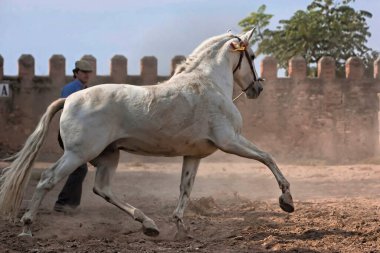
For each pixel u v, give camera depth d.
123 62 27.22
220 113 8.68
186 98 8.55
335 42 35.66
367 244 8.28
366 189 15.15
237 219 10.18
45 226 9.41
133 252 7.79
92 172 18.72
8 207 8.42
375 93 27.73
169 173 19.47
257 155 8.75
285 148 27.62
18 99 26.94
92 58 27.05
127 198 12.95
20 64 26.94
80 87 10.88
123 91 8.52
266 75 27.66
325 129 27.75
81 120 8.34
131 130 8.47
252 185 16.17
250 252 7.92
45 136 8.60
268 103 27.66
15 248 7.84
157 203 12.16
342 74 35.09
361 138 27.70
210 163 24.08
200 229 9.38
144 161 24.91
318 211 10.77
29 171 8.52
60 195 10.71
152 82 27.36
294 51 35.88
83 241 8.47
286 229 9.28
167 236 8.95
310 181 17.09
